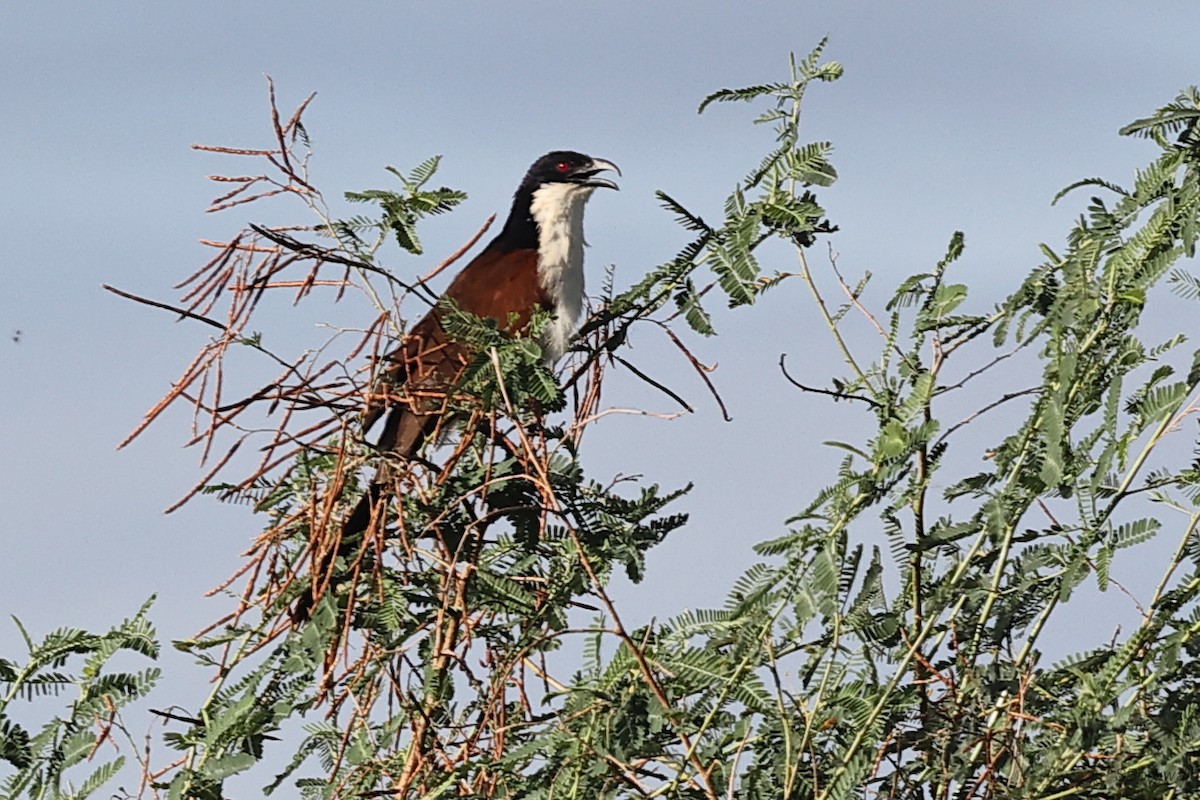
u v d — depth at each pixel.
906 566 6.77
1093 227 6.77
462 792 7.04
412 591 7.70
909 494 6.63
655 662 6.48
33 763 6.99
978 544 6.68
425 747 7.22
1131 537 6.53
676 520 7.75
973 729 6.61
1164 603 6.60
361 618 7.48
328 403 7.68
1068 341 6.54
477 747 7.24
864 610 6.49
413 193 7.96
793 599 6.31
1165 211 6.56
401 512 7.45
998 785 6.55
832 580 6.25
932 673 6.74
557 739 6.48
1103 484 6.55
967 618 6.82
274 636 7.47
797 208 7.72
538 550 7.88
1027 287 6.83
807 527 6.42
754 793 6.33
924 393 6.59
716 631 6.56
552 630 7.57
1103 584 6.43
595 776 6.34
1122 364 6.46
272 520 7.84
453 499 7.82
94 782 6.96
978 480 6.64
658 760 6.41
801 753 6.30
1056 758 6.52
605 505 7.72
